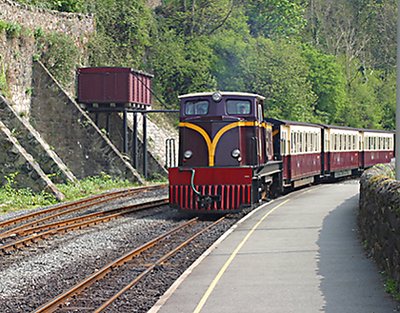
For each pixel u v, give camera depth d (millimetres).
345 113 88062
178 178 26859
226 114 27312
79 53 54156
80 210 30344
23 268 16656
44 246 19891
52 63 49875
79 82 47875
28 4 50375
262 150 29312
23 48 45844
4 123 38719
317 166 45312
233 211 26516
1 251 18688
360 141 57688
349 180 54781
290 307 11344
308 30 101750
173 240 21297
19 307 12906
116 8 65062
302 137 41000
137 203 33625
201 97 27531
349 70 95438
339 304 11461
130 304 12945
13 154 35375
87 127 46875
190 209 26688
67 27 53250
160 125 61844
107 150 46906
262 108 29328
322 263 15422
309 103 74875
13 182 35188
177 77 68938
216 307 11500
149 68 68625
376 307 11203
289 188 40188
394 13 108750
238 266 15266
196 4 77250
